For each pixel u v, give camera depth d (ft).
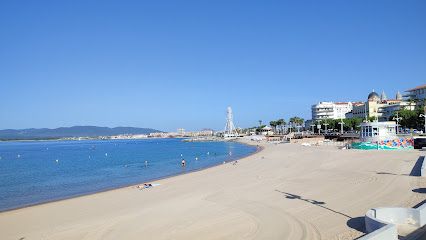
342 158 175.32
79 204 92.73
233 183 111.55
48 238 62.08
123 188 120.16
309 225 59.41
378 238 42.55
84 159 316.19
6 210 91.91
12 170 217.97
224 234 57.82
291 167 150.00
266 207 74.23
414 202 69.72
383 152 194.29
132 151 447.83
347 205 71.56
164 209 78.64
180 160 265.95
